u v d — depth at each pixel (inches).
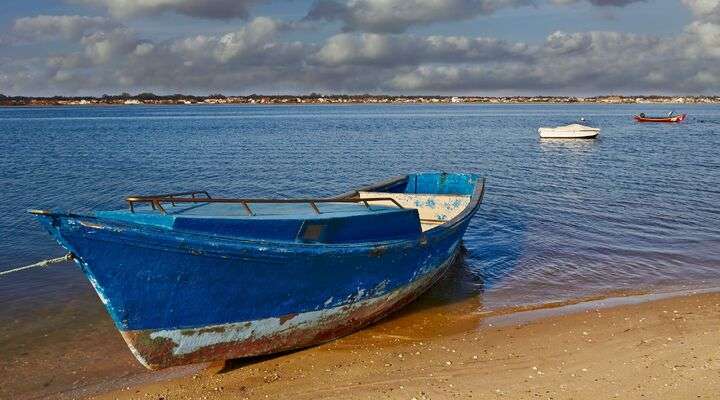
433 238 397.4
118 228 257.3
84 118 4872.0
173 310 286.4
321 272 324.8
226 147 1790.1
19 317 394.6
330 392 290.2
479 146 1850.4
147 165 1321.4
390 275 369.7
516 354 329.7
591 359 319.0
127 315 276.2
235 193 951.6
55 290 447.5
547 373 302.4
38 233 649.6
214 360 313.7
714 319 374.9
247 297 304.7
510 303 420.5
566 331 362.9
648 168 1258.0
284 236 312.7
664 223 689.6
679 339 342.3
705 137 2261.3
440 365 318.0
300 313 328.8
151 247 267.4
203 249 279.1
